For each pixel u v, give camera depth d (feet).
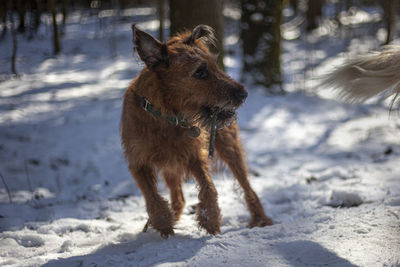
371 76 10.82
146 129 11.78
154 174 12.50
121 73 49.90
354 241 9.32
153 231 13.05
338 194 14.82
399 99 10.88
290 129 29.53
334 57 57.52
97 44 70.74
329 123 30.78
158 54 11.33
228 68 47.32
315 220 11.45
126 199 18.11
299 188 17.39
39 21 80.02
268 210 15.20
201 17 24.53
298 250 9.03
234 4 96.68
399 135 26.63
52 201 18.24
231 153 14.07
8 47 68.23
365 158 21.97
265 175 20.66
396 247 8.80
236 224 14.08
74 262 9.48
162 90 11.50
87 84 44.32
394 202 12.35
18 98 38.42
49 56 62.49
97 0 96.53
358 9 84.33
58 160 24.25
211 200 11.91
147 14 97.91
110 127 30.04
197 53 11.39
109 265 9.20
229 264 8.58
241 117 32.09
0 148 25.85
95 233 13.47
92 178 21.88
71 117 32.32
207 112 11.46
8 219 15.38
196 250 9.64
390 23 57.31
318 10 77.51
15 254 11.33
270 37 38.22
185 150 12.07
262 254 9.00
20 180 21.40
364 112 33.65
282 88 39.01
